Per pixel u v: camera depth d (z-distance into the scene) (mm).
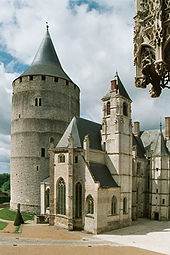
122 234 41406
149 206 64500
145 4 8750
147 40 8680
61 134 65625
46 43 73125
